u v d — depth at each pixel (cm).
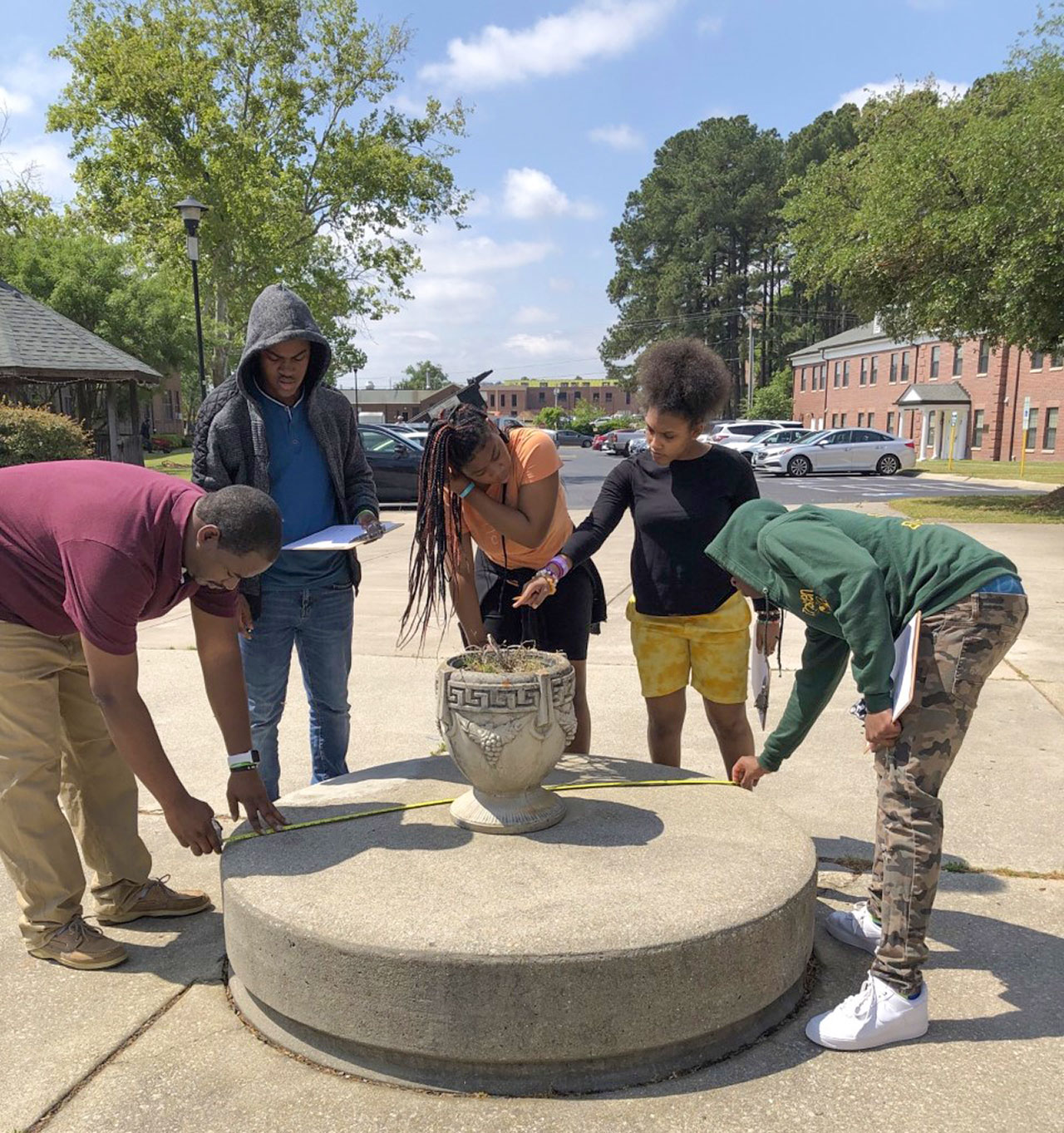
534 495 323
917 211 1645
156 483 255
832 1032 233
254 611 330
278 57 2558
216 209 2447
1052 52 1695
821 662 273
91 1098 217
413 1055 219
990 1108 210
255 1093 219
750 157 6400
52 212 3728
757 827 280
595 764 346
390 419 9756
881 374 4697
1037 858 340
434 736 483
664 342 315
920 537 240
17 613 259
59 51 2456
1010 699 536
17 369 1711
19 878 275
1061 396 3509
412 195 2716
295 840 276
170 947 291
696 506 321
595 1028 214
